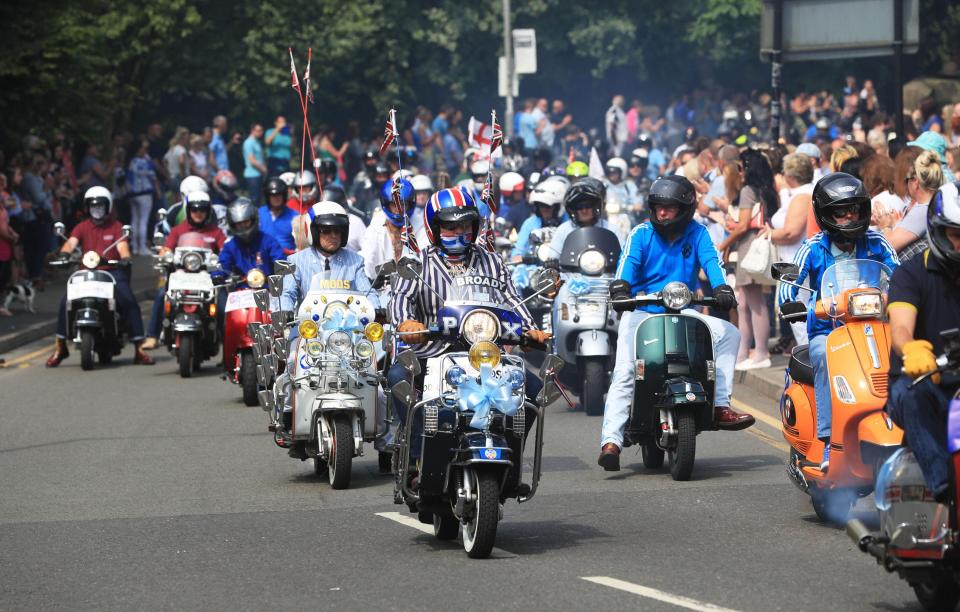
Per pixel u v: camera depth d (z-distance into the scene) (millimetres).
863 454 23891
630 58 137375
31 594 22641
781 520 27062
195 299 49969
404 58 133250
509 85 89688
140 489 31203
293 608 21484
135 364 54156
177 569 24094
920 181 32156
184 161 99500
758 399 42312
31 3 81875
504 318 25156
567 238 41156
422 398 25234
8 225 65562
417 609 21250
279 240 47656
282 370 32938
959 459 18828
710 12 134625
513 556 24562
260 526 27375
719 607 21000
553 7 137750
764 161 45438
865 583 22312
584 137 110562
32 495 30703
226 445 36719
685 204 32000
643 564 23812
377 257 42438
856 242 27328
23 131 82438
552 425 39094
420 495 24984
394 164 72062
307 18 123562
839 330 24547
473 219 25734
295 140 125312
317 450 31391
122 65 111875
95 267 52719
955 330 18938
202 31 117688
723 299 31125
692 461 30938
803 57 57438
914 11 55844
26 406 43906
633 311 32344
